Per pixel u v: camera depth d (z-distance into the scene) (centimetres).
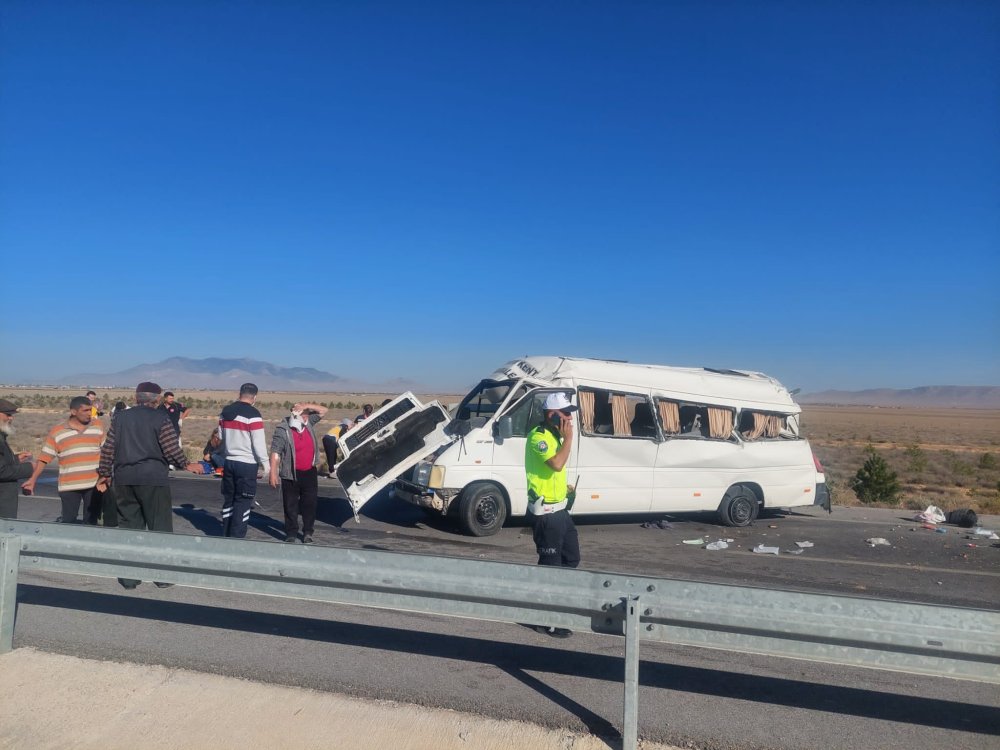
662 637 411
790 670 543
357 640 570
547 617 432
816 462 1288
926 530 1271
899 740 432
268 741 403
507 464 1082
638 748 411
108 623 590
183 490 1473
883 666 387
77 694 452
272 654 529
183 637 561
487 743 409
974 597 822
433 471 1051
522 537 1075
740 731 436
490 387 1227
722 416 1226
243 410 853
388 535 1067
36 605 637
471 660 536
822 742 426
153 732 410
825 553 1046
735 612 398
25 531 530
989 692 512
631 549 1041
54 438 771
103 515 751
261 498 1402
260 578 481
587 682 501
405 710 444
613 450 1138
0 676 473
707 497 1204
